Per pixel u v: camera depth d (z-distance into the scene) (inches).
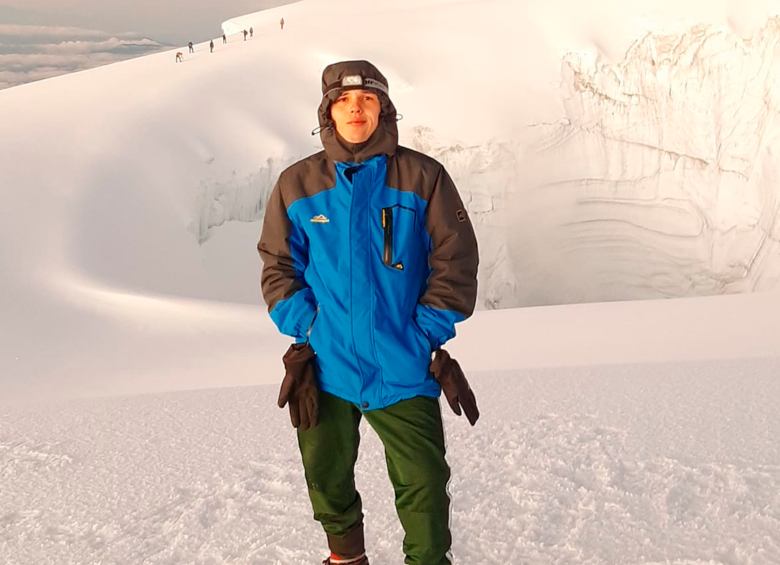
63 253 1155.3
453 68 1828.2
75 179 1400.1
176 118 1686.8
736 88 1576.0
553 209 1657.2
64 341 740.0
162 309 841.5
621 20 1781.5
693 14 1653.5
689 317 545.3
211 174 1589.6
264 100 1835.6
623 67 1705.2
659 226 1620.3
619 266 1636.3
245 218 1632.6
